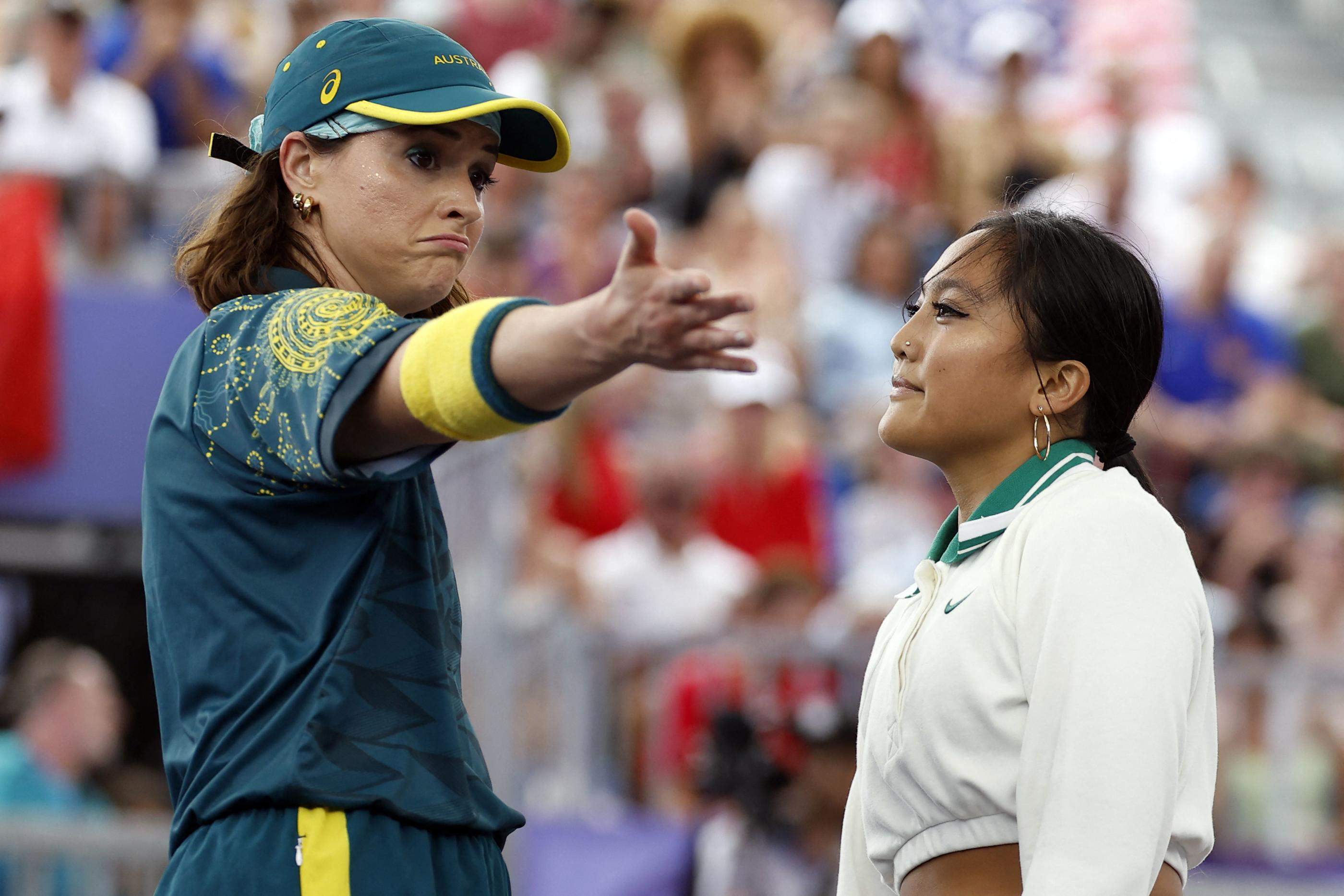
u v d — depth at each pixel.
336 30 7.34
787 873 17.98
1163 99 43.47
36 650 23.67
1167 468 27.36
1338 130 45.22
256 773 6.72
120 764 25.11
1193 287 30.55
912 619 7.69
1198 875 20.30
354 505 6.99
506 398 6.07
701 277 5.64
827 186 30.48
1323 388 29.70
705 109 31.80
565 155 7.91
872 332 28.47
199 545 6.99
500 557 17.55
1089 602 6.98
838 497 26.53
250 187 7.37
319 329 6.60
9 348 23.22
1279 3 49.56
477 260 27.50
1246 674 21.02
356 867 6.62
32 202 23.50
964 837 7.19
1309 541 25.73
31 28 28.12
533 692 19.20
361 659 6.83
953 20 39.16
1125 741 6.75
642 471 24.58
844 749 18.23
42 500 23.44
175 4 27.50
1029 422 7.71
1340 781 20.86
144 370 23.67
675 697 19.86
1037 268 7.66
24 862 16.42
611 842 18.20
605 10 32.72
